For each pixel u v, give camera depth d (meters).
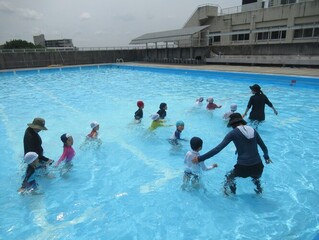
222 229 3.04
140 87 13.50
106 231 3.08
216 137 5.95
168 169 4.57
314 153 5.00
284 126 6.57
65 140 4.44
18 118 8.16
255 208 3.38
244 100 9.78
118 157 5.09
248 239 2.86
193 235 2.98
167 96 10.90
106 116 8.02
